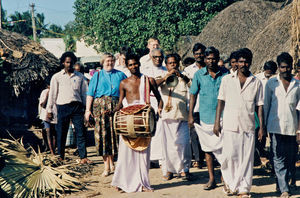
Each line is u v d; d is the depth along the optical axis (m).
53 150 8.82
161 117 6.18
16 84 10.17
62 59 7.86
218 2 19.98
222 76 5.82
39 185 5.84
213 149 5.72
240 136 5.32
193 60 8.32
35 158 6.60
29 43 10.99
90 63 27.47
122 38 21.23
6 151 6.63
